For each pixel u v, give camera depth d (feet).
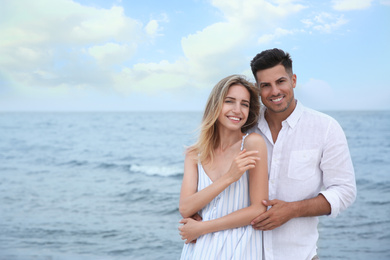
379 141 74.74
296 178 7.32
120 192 40.06
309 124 7.34
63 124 117.19
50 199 37.76
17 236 25.48
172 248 23.32
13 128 113.09
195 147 7.39
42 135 100.42
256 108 7.46
